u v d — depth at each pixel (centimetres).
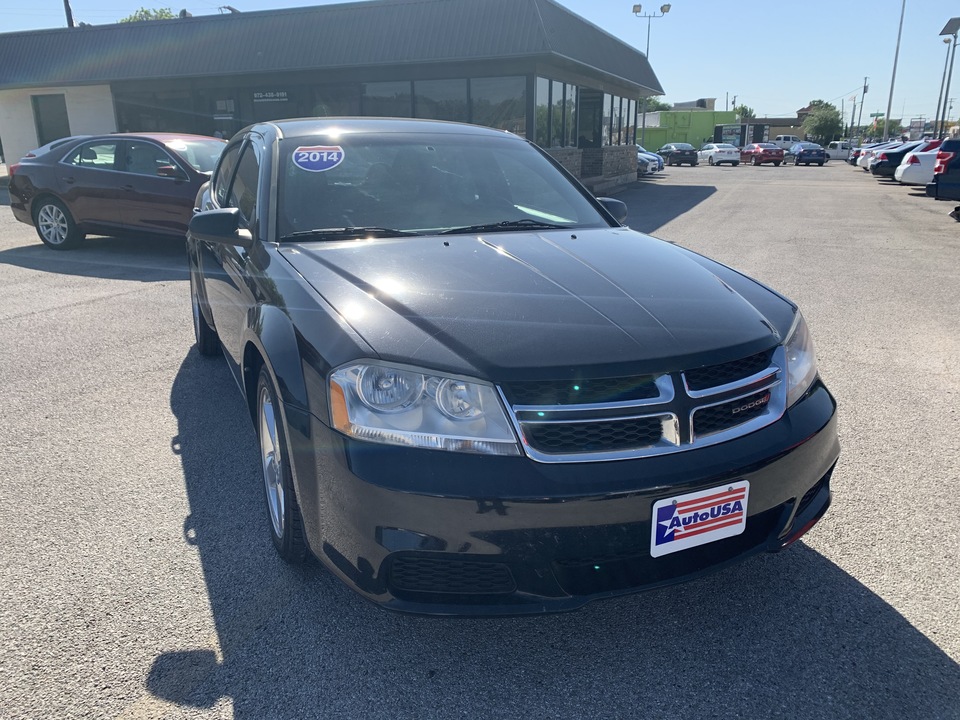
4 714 203
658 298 248
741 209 1606
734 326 236
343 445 208
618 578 209
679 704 209
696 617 246
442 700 211
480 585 204
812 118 9238
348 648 231
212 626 241
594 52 1859
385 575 204
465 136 388
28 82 2045
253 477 346
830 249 1017
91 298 703
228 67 1816
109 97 2073
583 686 216
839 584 262
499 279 255
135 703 208
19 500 322
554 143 1828
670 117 6631
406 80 1741
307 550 260
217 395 451
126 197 915
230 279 348
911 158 2273
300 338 234
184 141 943
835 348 546
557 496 196
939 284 777
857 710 206
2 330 591
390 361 207
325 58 1706
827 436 242
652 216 1461
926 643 232
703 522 212
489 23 1588
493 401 202
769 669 222
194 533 297
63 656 226
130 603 252
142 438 388
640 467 204
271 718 204
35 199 969
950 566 272
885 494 326
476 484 196
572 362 207
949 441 381
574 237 316
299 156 343
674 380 212
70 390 459
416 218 321
